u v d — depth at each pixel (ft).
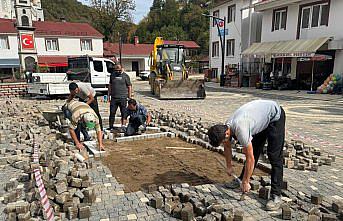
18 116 30.60
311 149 18.57
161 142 21.30
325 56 51.98
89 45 116.26
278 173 11.71
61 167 14.33
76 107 18.25
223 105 41.55
